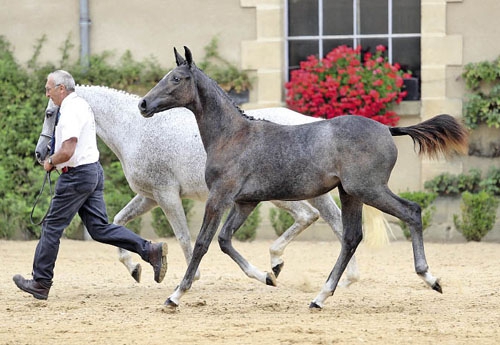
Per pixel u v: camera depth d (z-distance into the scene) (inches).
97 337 359.3
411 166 721.6
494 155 709.9
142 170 506.0
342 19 743.1
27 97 761.6
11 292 492.7
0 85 761.0
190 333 363.3
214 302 451.5
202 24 742.5
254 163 412.8
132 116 512.1
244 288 506.3
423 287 505.0
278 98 733.9
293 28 749.9
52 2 761.6
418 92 732.7
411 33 733.9
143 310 426.9
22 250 682.8
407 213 405.1
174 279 548.4
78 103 452.4
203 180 500.1
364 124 407.8
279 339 350.6
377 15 738.8
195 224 731.4
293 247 691.4
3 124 761.0
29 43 764.6
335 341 346.9
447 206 714.2
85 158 454.9
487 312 415.5
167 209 507.8
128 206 532.1
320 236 722.8
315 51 746.8
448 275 554.3
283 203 511.8
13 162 754.8
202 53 742.5
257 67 735.7
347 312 417.4
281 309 428.1
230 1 738.8
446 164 714.2
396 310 422.6
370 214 494.0
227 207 417.7
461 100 716.7
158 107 422.0
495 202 700.0
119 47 754.8
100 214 465.1
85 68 753.0
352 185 403.5
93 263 623.8
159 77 746.2
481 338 354.0
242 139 418.6
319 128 411.8
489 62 708.0
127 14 752.3
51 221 456.1
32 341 353.4
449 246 687.7
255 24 735.1
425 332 364.2
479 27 714.2
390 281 530.6
